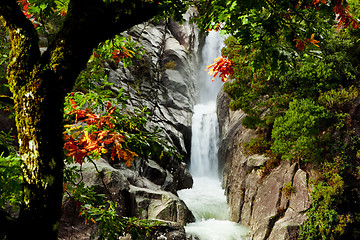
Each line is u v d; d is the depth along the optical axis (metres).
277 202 11.05
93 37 1.57
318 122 10.62
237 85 12.42
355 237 9.47
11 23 1.51
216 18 2.58
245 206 12.73
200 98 26.58
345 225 9.38
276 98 11.78
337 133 10.84
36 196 1.36
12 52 1.50
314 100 11.70
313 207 9.91
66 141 2.16
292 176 10.94
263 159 12.73
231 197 14.15
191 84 24.06
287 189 10.74
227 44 11.58
